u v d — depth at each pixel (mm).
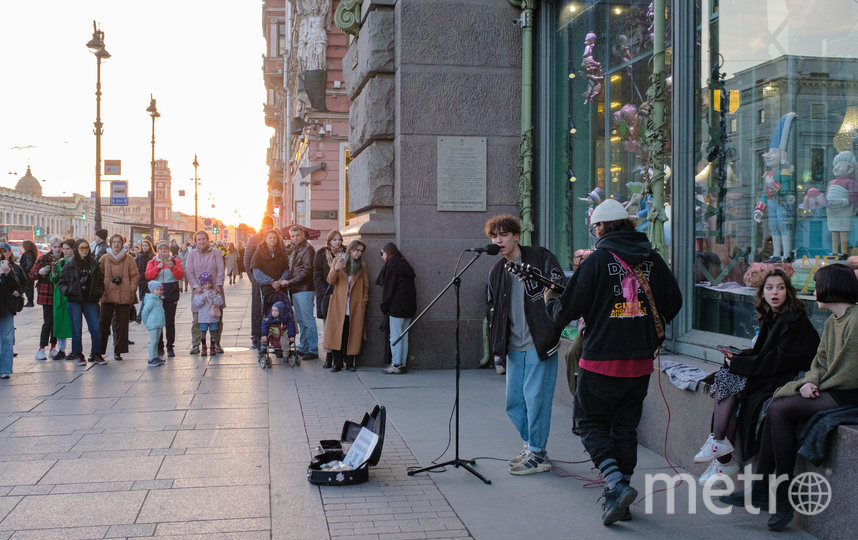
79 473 4953
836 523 3734
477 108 9430
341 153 21953
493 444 5781
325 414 6773
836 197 5078
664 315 4191
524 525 4078
